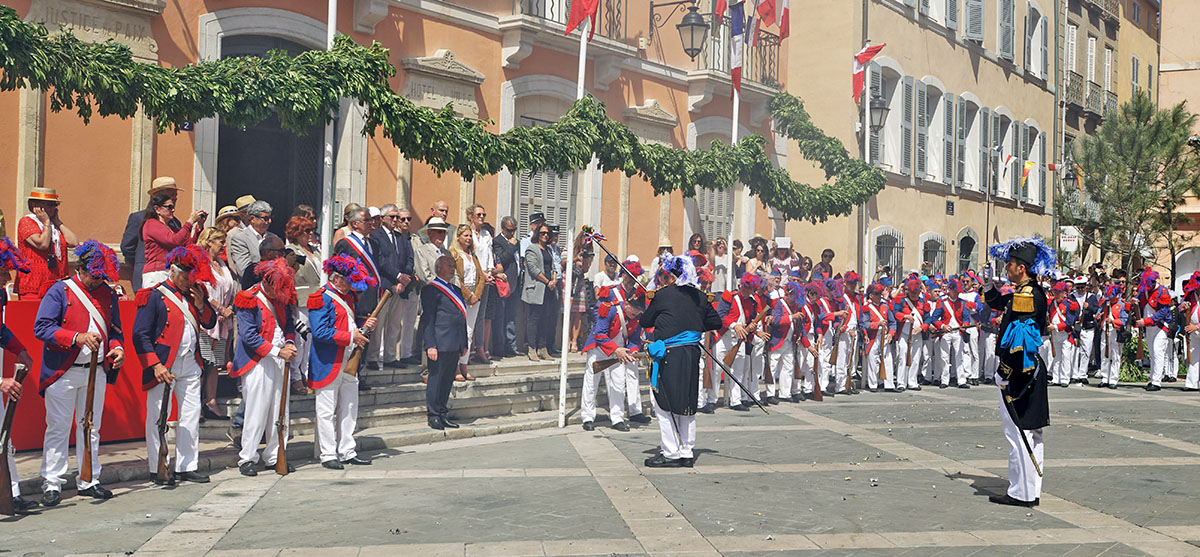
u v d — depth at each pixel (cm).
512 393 1254
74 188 1114
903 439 1111
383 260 1141
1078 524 720
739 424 1220
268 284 873
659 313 935
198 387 845
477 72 1486
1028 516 743
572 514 726
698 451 1014
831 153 1855
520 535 666
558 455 979
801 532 682
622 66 1711
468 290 1203
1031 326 779
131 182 1159
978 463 963
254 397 866
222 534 667
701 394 1334
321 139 1364
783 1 1761
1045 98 3112
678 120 1848
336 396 914
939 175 2548
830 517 728
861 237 2206
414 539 654
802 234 2195
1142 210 2309
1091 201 2427
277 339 884
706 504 764
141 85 857
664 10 1827
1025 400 779
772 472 901
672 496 791
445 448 1017
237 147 1299
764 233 2066
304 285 1073
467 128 1083
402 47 1399
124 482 834
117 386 938
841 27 2158
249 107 928
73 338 745
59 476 755
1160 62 2783
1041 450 784
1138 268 2875
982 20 2667
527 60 1570
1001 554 634
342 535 665
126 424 945
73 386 757
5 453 710
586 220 1678
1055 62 3158
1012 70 2894
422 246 1212
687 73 1856
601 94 1695
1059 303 1828
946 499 799
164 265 933
